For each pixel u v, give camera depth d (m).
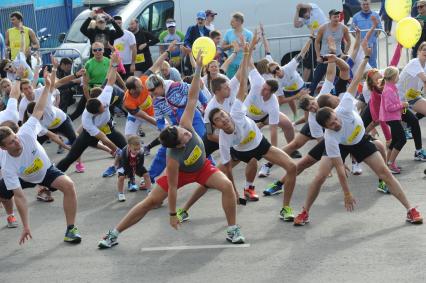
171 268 8.20
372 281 7.47
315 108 10.55
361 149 9.05
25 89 12.27
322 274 7.74
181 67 17.31
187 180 8.65
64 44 18.34
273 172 11.73
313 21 17.08
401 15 12.73
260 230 9.20
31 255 8.90
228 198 8.65
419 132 11.59
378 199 10.09
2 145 8.47
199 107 11.23
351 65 14.22
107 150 11.48
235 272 7.95
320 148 9.45
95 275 8.15
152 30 18.39
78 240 9.18
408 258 7.99
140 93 11.70
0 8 20.17
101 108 11.06
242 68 9.07
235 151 9.41
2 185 9.17
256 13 18.05
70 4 23.25
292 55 17.89
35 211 10.67
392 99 10.86
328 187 10.79
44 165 8.98
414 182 10.67
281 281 7.63
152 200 8.79
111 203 10.84
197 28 16.80
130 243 9.05
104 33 16.36
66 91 16.30
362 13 16.78
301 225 9.26
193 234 9.23
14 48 17.25
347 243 8.56
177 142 8.09
